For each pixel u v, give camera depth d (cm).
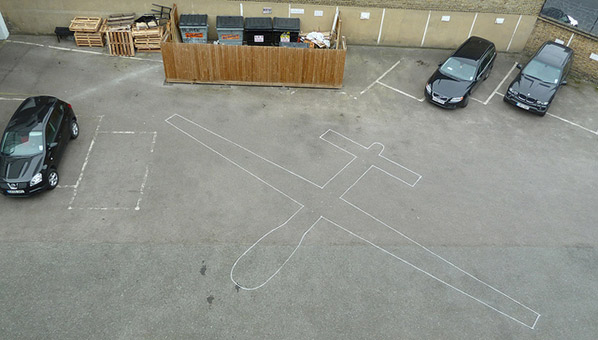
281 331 966
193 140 1452
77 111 1524
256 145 1458
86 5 1845
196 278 1055
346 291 1058
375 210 1273
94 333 934
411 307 1038
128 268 1063
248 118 1576
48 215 1173
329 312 1010
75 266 1059
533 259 1180
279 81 1747
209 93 1689
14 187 1153
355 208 1272
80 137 1421
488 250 1192
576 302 1087
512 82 1758
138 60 1831
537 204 1348
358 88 1802
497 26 2047
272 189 1305
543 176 1454
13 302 977
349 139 1525
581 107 1817
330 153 1457
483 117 1706
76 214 1183
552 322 1037
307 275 1084
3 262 1051
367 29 2022
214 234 1162
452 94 1664
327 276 1087
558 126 1695
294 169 1380
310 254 1134
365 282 1082
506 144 1579
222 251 1121
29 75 1675
